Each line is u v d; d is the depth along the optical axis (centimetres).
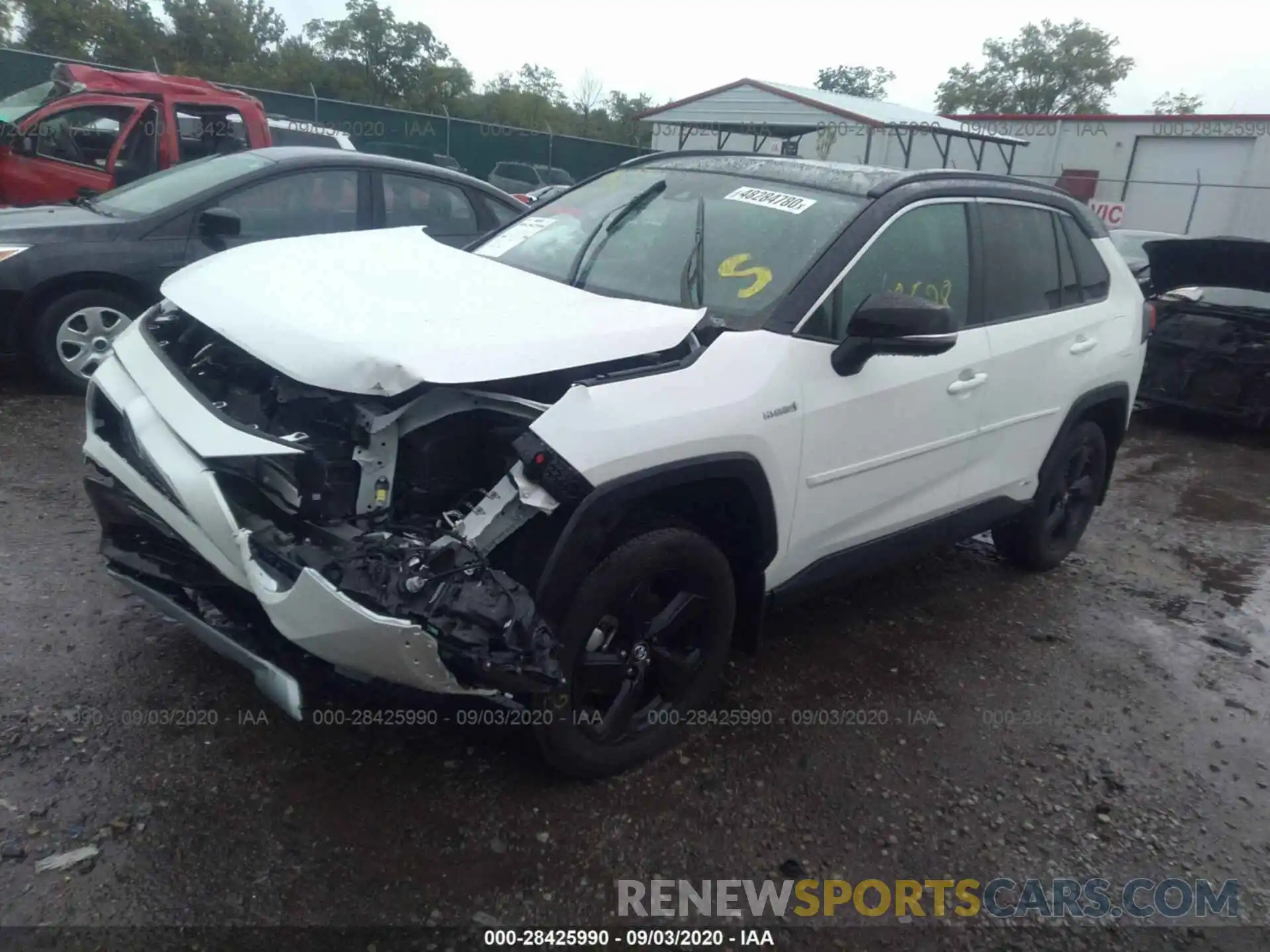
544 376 285
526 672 248
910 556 412
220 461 268
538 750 295
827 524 356
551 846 286
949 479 410
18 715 313
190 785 292
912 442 379
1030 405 440
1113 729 383
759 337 323
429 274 339
